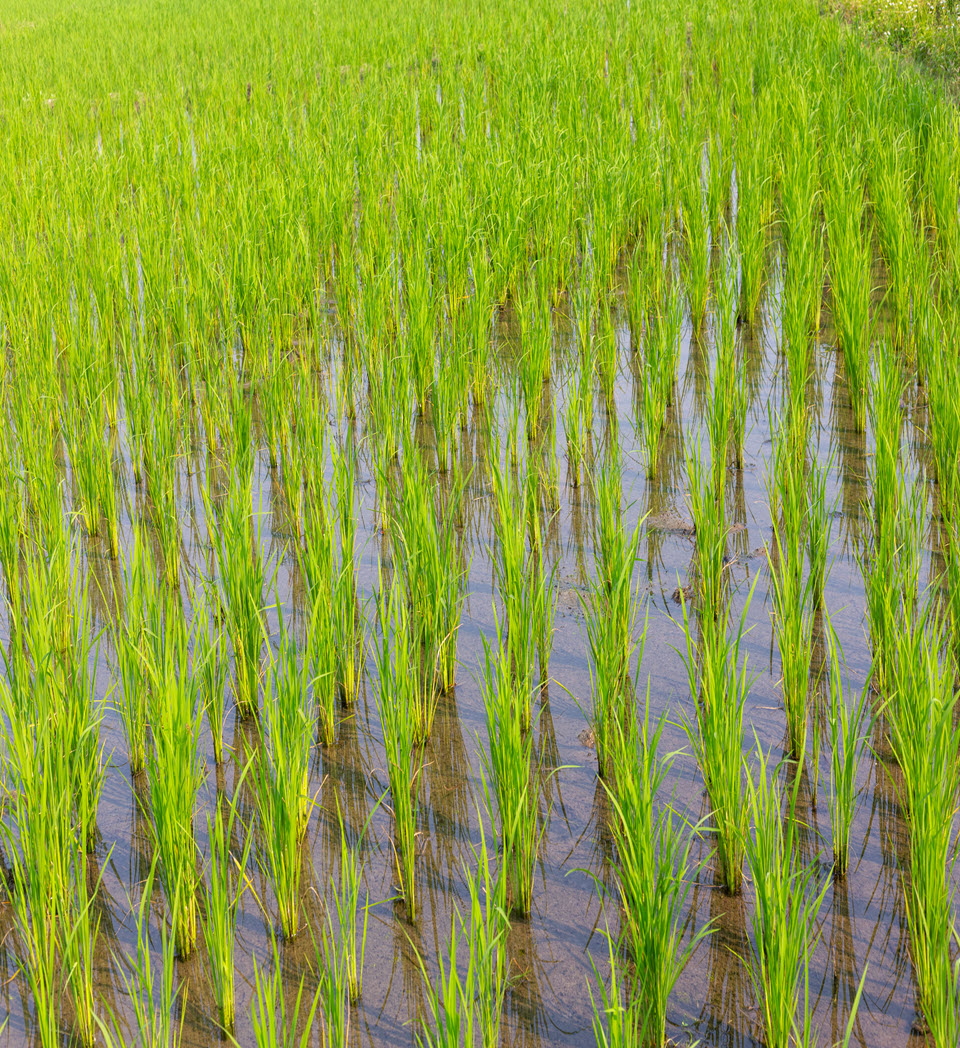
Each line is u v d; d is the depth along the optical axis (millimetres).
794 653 4277
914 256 7863
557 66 14531
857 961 3428
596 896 3746
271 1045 2875
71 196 10234
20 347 7422
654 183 9750
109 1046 3070
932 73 13945
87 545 6133
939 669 4020
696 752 4047
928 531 5730
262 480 6887
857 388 6785
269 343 7969
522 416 7398
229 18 23703
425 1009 3357
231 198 9938
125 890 3850
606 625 4480
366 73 16688
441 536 5957
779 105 11781
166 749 3564
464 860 3928
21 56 20797
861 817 3977
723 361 6438
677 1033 3221
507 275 8953
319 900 3777
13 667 4270
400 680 3955
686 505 6215
